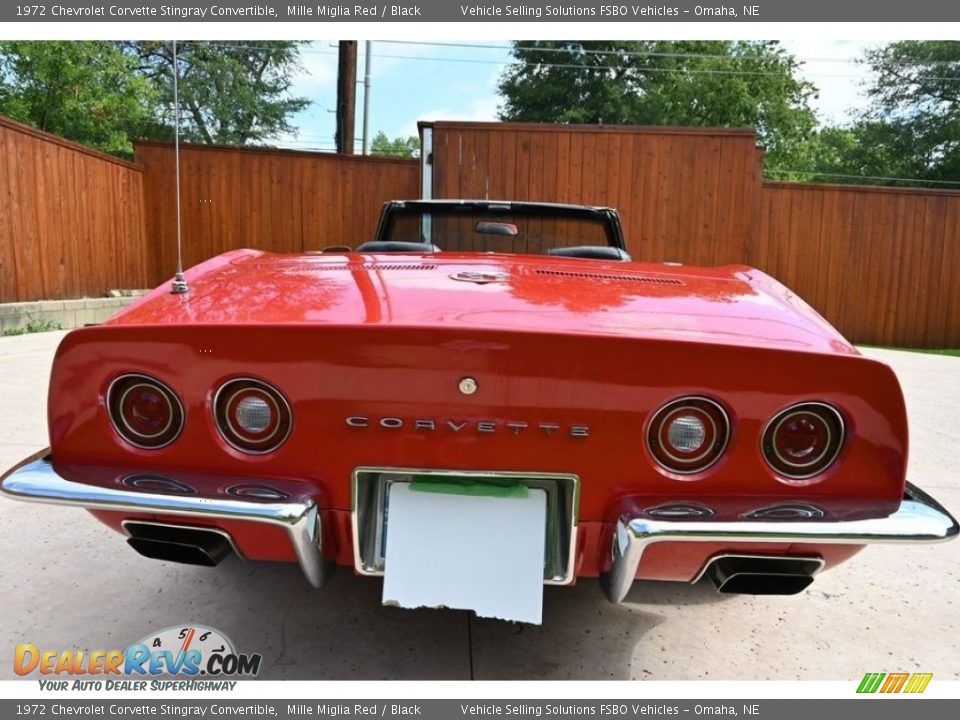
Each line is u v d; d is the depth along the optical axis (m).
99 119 13.31
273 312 1.34
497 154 7.57
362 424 1.24
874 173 22.39
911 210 8.89
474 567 1.28
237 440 1.28
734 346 1.20
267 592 1.88
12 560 2.02
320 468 1.28
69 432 1.32
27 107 12.41
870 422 1.24
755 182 7.59
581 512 1.28
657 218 7.66
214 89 17.64
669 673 1.56
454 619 1.77
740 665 1.60
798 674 1.57
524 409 1.23
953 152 21.39
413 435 1.25
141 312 1.38
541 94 20.77
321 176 8.67
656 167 7.60
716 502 1.25
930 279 8.99
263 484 1.27
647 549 1.27
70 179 7.23
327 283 1.56
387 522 1.30
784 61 19.98
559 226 2.74
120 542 2.16
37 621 1.70
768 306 1.53
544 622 1.77
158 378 1.27
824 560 1.29
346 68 12.06
